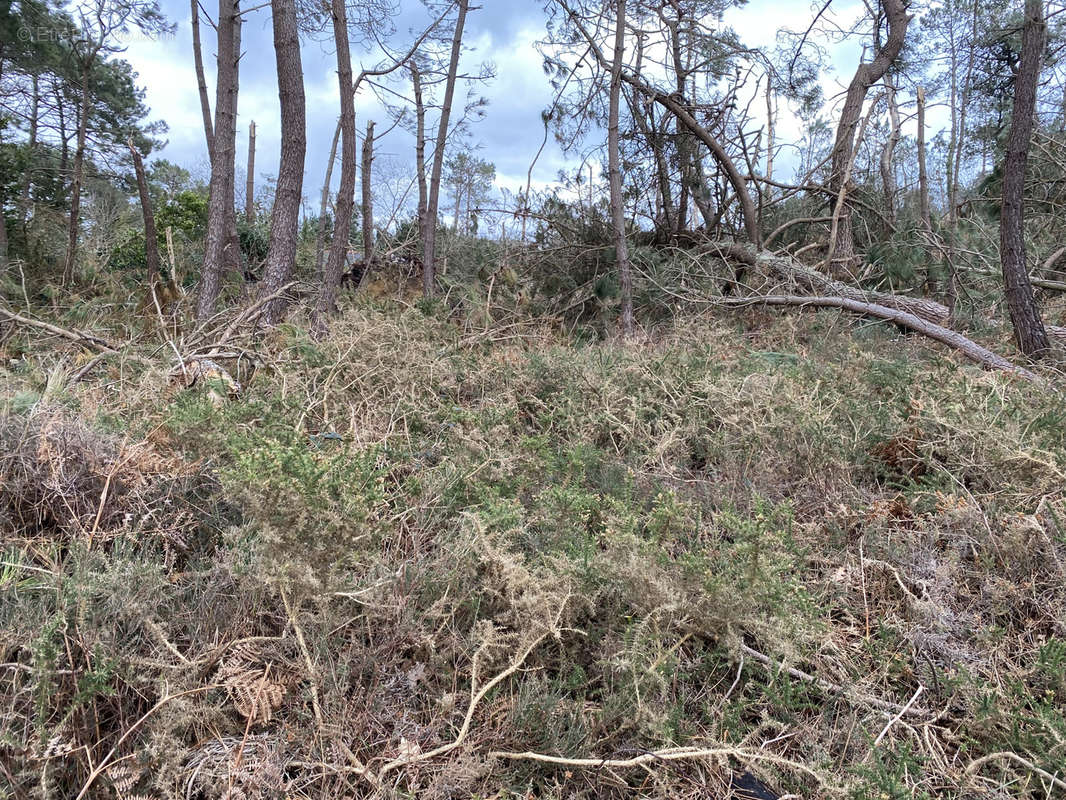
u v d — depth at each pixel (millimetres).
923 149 8648
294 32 6250
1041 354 5125
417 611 2043
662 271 8375
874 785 1521
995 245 7824
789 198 11273
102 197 13836
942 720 1871
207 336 4570
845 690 1867
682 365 4312
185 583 2031
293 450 1846
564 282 9562
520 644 1849
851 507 2783
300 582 1690
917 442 3150
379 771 1570
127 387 3379
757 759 1635
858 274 8688
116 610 1745
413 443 3389
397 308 6496
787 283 7621
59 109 14641
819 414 3275
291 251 6348
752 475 3117
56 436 2299
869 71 9672
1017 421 3062
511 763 1672
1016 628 2152
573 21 8656
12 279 7230
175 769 1495
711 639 2051
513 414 3805
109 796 1460
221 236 6848
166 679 1637
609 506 2709
